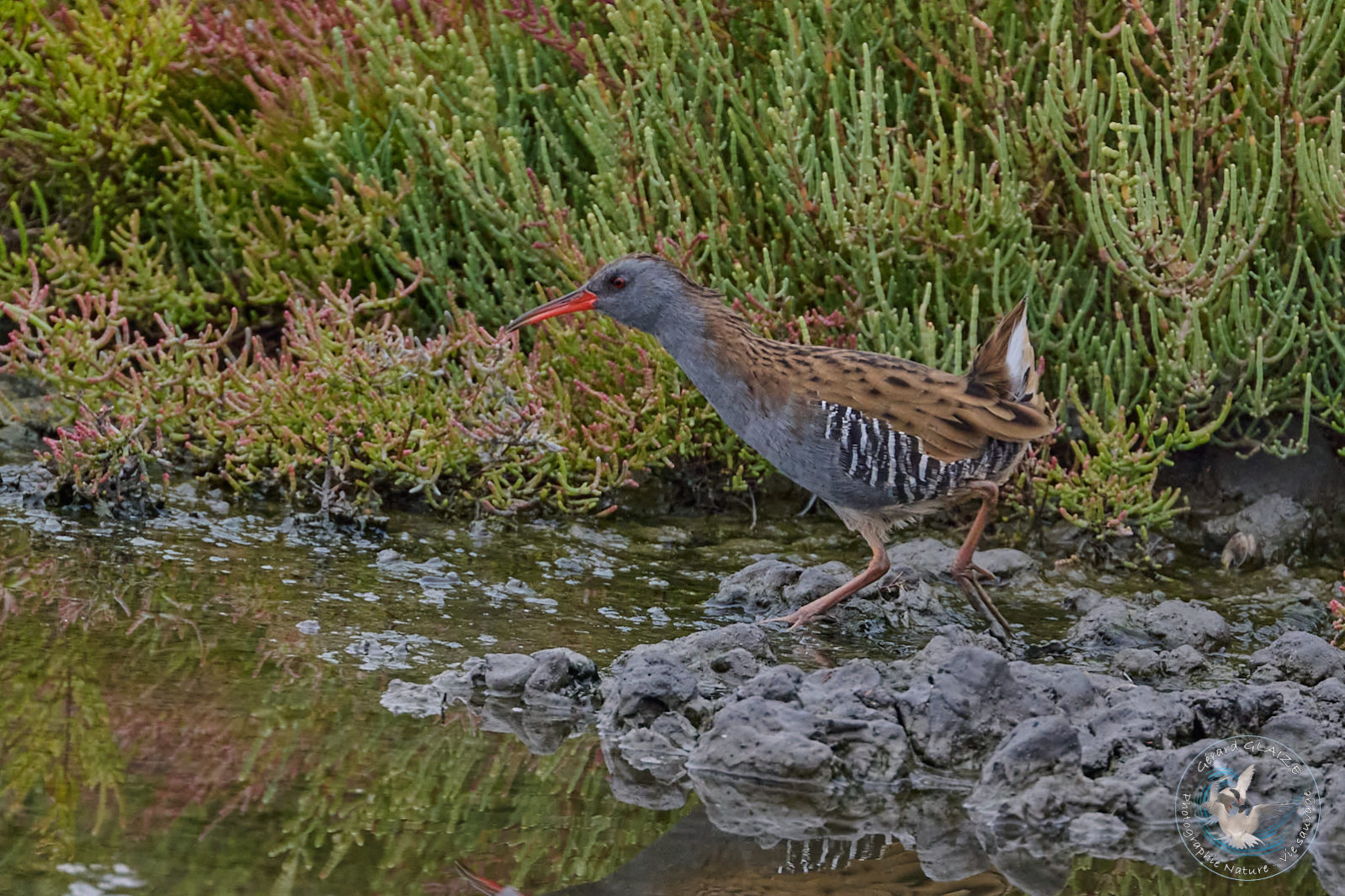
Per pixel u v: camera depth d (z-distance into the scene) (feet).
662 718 22.95
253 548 31.42
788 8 38.32
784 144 38.55
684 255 37.11
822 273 38.81
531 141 41.81
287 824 18.39
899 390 28.91
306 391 36.01
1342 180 34.71
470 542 33.99
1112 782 21.25
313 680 23.66
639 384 37.91
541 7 40.24
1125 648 28.58
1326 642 27.78
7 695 21.49
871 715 22.65
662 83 39.40
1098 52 37.86
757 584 31.68
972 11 38.60
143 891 16.28
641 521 37.45
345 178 41.01
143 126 41.24
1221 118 36.81
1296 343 36.99
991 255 36.76
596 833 19.35
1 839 17.15
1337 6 36.50
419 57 40.65
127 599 26.78
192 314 40.22
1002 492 37.17
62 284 40.16
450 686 24.25
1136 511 35.53
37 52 40.57
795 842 19.69
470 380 36.76
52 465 33.71
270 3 42.68
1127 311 38.32
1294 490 37.68
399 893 16.90
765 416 29.71
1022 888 18.71
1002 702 22.84
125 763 19.58
